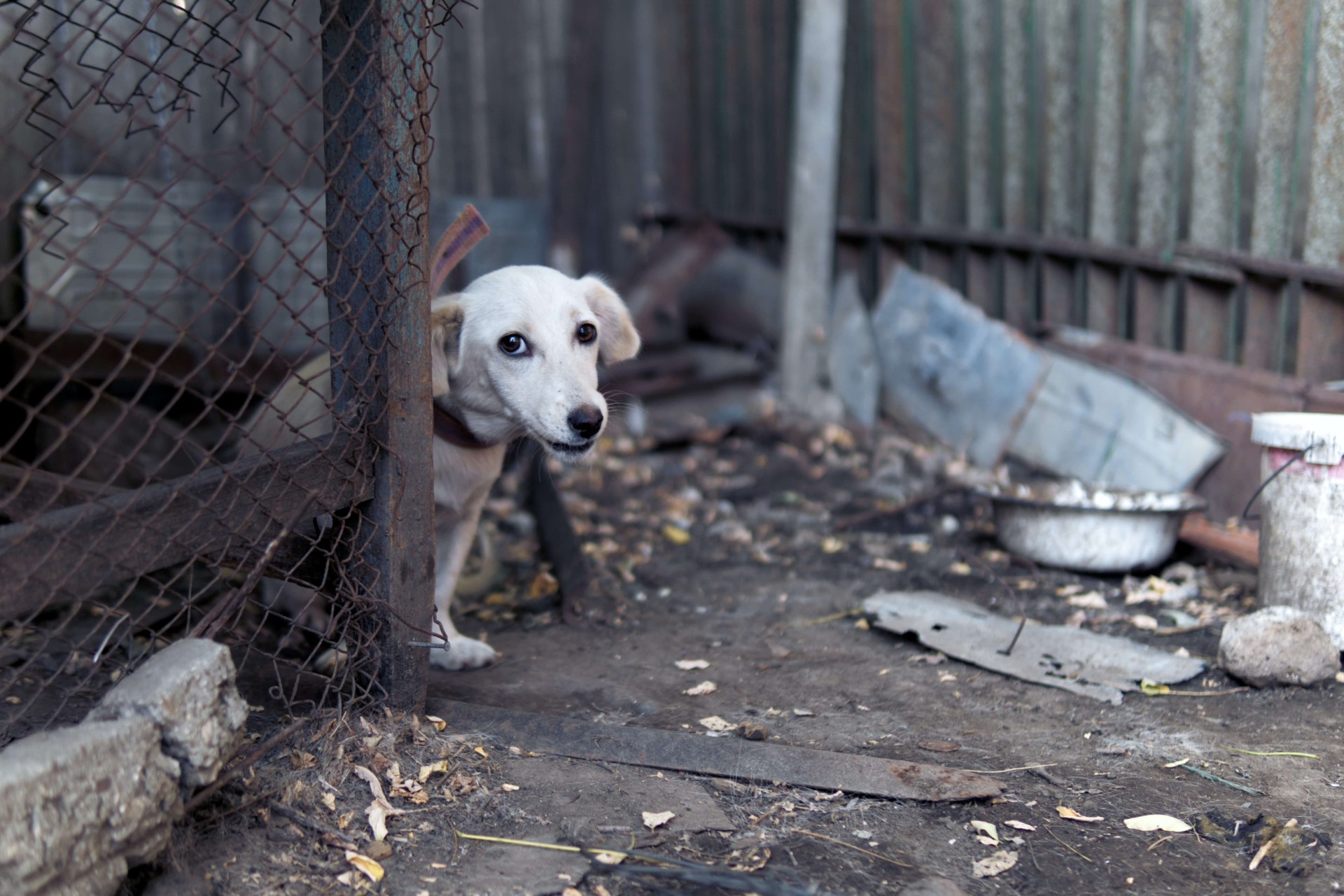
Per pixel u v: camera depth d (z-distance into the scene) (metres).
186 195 5.17
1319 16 4.47
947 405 6.08
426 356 2.56
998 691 3.15
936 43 6.25
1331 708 2.99
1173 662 3.27
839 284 6.88
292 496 2.34
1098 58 5.37
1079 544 4.18
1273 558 3.48
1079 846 2.24
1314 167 4.42
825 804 2.40
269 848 2.10
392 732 2.54
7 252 4.38
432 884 2.03
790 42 7.13
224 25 5.36
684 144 8.12
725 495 5.59
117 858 1.79
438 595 3.25
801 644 3.60
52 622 3.39
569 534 4.20
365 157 2.37
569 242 7.89
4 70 4.16
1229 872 2.15
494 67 7.49
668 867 2.08
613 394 3.59
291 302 5.50
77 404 4.25
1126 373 5.30
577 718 2.90
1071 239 5.68
